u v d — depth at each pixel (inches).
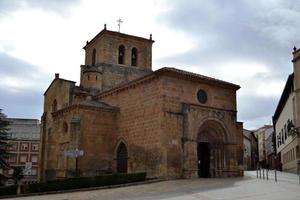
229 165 1462.8
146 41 2080.5
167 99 1316.4
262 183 1101.7
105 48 1947.6
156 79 1353.3
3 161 2044.8
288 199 730.8
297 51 1754.4
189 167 1306.6
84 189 1069.8
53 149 1685.5
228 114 1508.4
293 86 1905.8
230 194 834.8
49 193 1056.8
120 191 976.3
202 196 808.9
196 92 1416.1
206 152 1498.5
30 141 3789.4
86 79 1861.5
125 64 1990.7
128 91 1515.7
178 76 1359.5
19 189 1178.6
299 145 1749.5
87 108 1499.8
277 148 3073.3
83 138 1465.3
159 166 1268.5
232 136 1499.8
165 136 1277.1
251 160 4020.7
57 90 1943.9
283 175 1622.8
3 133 2070.6
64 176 1453.0
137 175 1196.5
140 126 1403.8
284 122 2453.2
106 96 1672.0
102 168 1489.9
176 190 944.3
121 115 1537.9
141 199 797.9
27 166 1883.6
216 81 1469.0
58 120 1665.8
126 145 1470.2
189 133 1332.4
